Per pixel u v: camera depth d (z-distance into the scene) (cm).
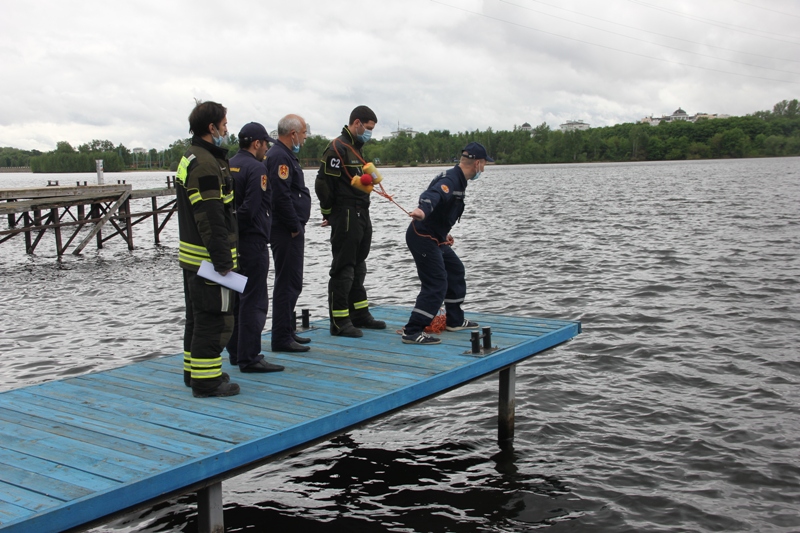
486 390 797
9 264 2080
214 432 418
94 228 2327
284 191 562
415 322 632
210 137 464
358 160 621
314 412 452
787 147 17462
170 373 566
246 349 540
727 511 516
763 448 622
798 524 498
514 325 719
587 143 18762
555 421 701
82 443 404
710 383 798
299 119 573
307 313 707
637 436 658
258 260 529
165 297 1455
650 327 1047
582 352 933
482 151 614
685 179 6278
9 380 877
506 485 570
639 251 1809
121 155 19725
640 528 496
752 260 1614
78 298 1476
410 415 732
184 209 467
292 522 519
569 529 498
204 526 402
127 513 350
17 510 318
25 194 2098
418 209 589
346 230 634
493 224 2702
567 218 2847
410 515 525
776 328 1024
